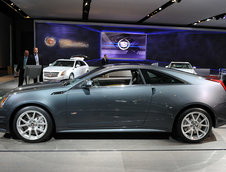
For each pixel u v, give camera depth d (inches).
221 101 132.1
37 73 272.8
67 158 110.3
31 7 591.2
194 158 112.5
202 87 132.6
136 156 113.9
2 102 127.0
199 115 131.7
